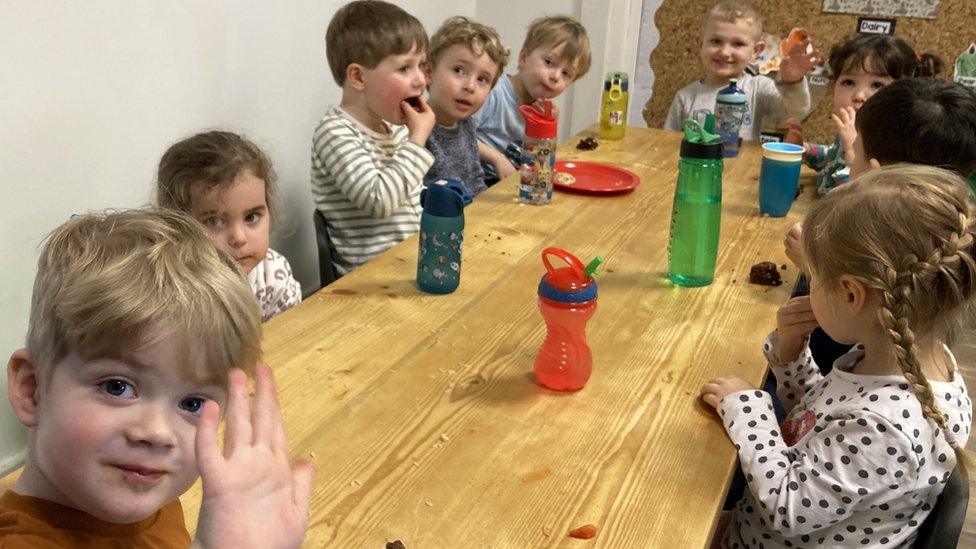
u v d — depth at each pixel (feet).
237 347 2.23
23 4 5.42
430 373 3.80
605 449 3.31
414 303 4.52
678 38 12.47
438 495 2.97
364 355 3.93
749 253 5.51
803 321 4.17
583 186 6.66
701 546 2.79
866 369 3.66
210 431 1.88
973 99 5.33
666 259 5.33
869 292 3.42
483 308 4.49
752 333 4.38
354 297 4.55
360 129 6.96
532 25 9.76
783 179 6.17
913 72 7.91
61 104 5.86
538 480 3.09
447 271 4.60
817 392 3.91
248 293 2.32
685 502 3.02
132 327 2.02
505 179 6.96
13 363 2.15
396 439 3.29
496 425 3.43
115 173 6.44
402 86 6.76
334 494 2.94
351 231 6.92
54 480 2.08
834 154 7.38
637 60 12.85
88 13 5.91
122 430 2.04
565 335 3.64
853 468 3.31
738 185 7.16
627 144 8.48
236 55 7.52
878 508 3.48
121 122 6.40
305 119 8.78
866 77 7.90
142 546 2.29
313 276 9.50
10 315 5.79
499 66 8.28
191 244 2.29
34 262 5.88
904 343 3.27
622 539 2.80
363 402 3.54
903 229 3.33
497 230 5.70
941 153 5.24
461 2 12.09
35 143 5.72
